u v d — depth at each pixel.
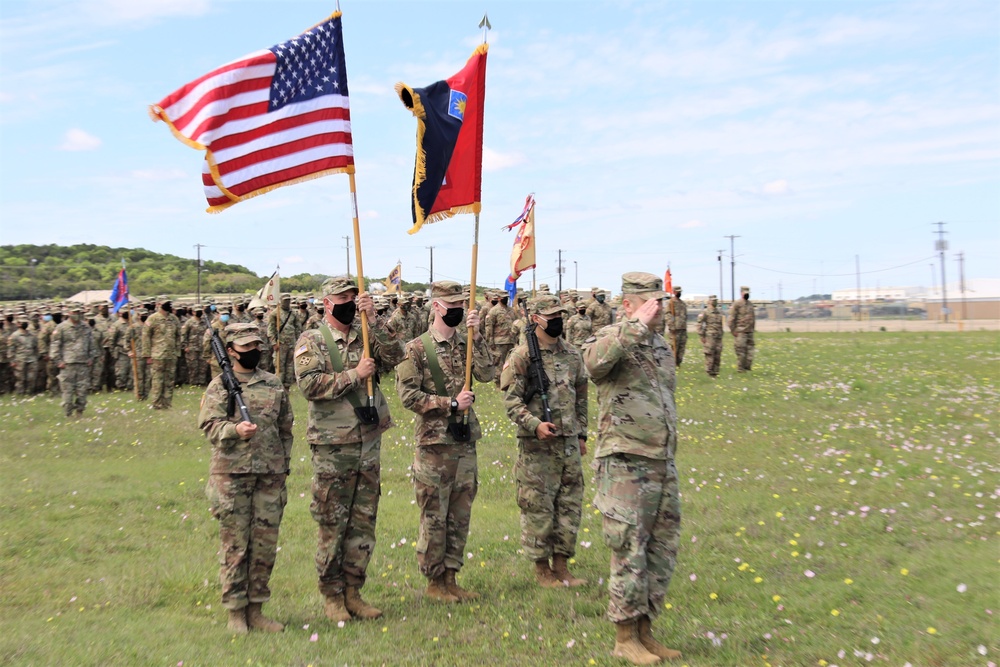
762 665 5.37
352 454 6.73
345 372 6.64
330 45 7.10
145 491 11.42
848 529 8.60
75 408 18.92
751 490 10.41
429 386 7.18
